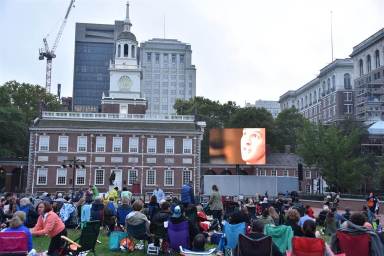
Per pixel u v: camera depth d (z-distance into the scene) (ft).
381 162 257.34
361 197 171.32
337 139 224.94
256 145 213.25
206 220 81.15
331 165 222.07
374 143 328.90
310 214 79.82
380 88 388.37
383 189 247.50
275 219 62.64
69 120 253.44
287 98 650.43
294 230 48.14
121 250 62.34
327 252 37.06
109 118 257.75
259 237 37.91
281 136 391.65
